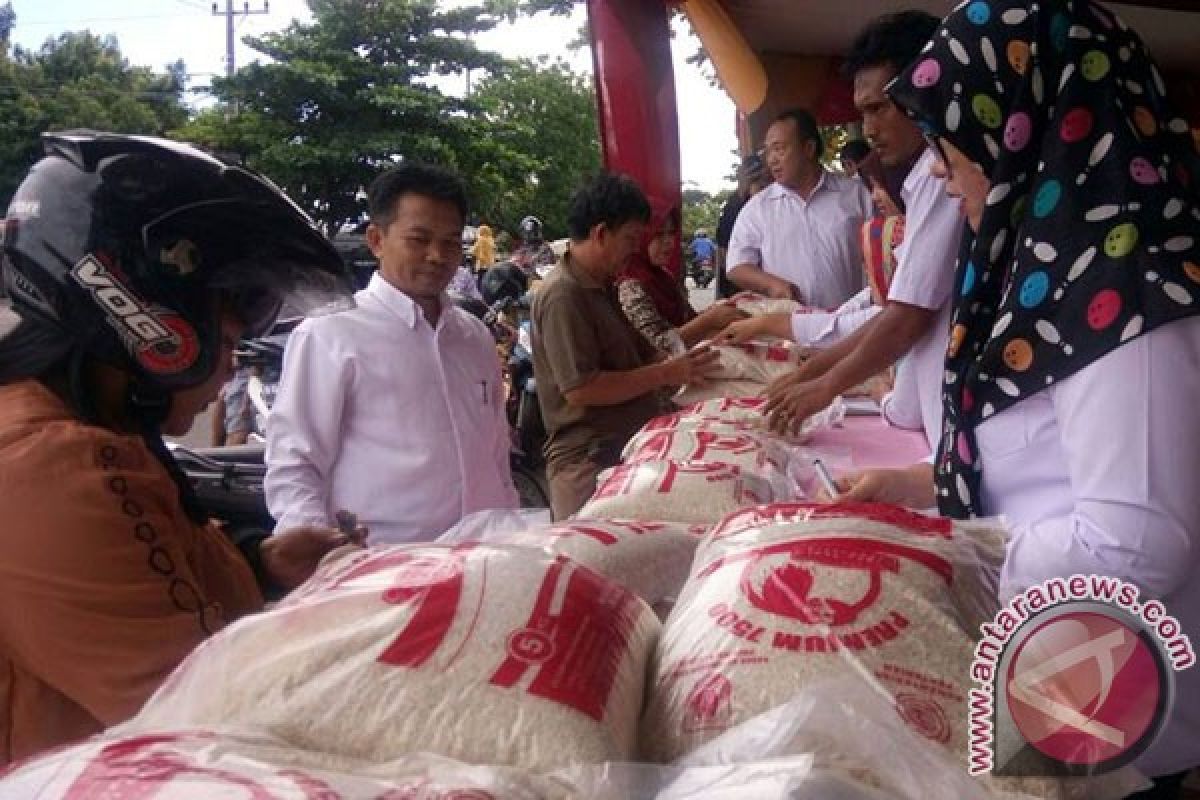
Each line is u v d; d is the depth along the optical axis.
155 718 1.14
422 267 2.71
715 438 2.68
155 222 1.37
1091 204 1.48
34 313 1.39
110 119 39.88
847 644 1.28
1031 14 1.53
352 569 1.35
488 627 1.17
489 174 31.92
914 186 2.59
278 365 6.52
